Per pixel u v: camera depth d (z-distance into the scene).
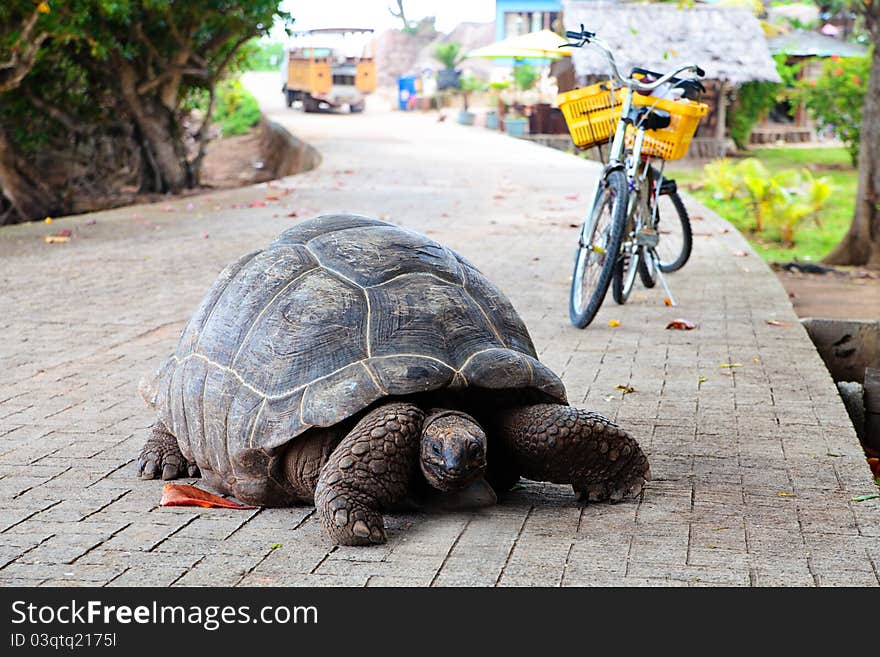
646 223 8.29
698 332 7.61
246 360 4.09
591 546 3.77
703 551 3.73
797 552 3.73
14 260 10.95
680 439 5.12
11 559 3.72
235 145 36.84
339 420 3.76
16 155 19.72
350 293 4.12
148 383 4.71
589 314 7.63
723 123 32.38
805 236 19.17
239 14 20.33
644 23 31.48
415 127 35.16
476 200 15.97
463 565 3.61
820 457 4.84
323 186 17.83
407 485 3.82
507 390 4.07
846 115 28.86
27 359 6.96
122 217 14.38
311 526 4.01
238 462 4.02
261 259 4.47
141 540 3.89
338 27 44.09
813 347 7.14
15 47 15.88
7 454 5.02
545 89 42.09
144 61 21.05
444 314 4.07
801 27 38.78
